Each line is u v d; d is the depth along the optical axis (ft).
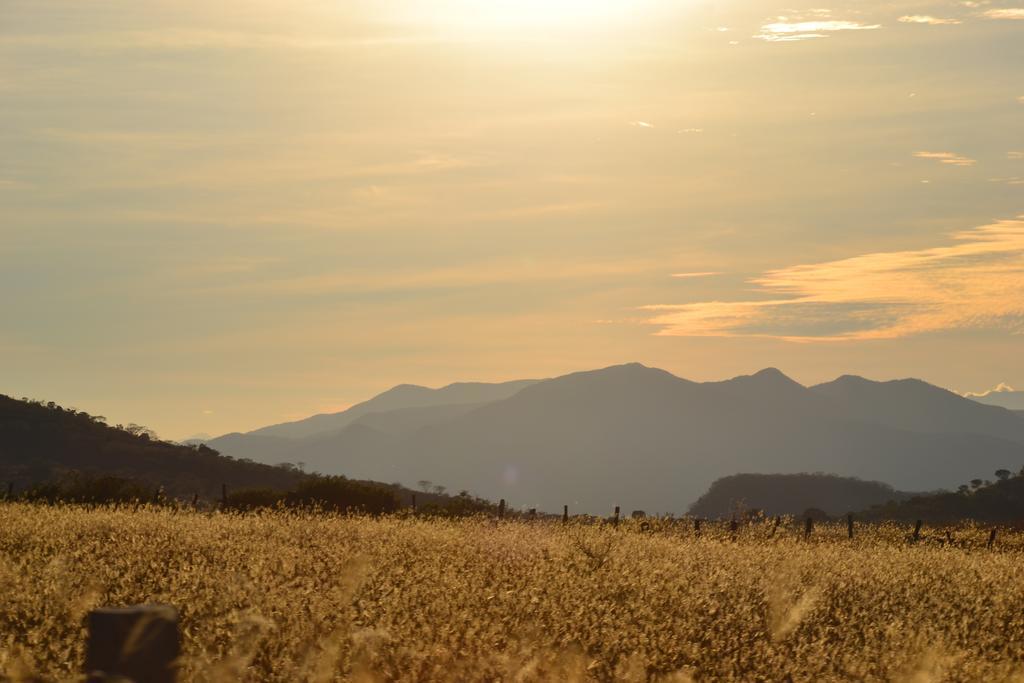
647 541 100.63
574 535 98.27
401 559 73.82
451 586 57.82
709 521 141.18
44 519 100.32
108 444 616.80
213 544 79.56
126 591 52.75
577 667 41.19
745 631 53.57
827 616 61.93
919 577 83.41
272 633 41.57
